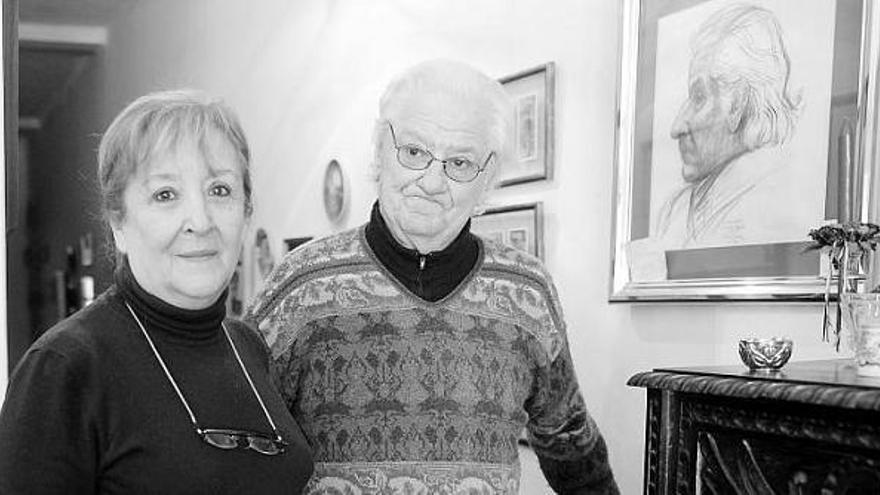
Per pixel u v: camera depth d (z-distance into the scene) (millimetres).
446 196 1393
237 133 1141
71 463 972
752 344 1227
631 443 1909
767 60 1637
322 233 3184
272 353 1419
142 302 1088
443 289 1440
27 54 4512
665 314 1830
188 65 4188
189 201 1074
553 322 1538
